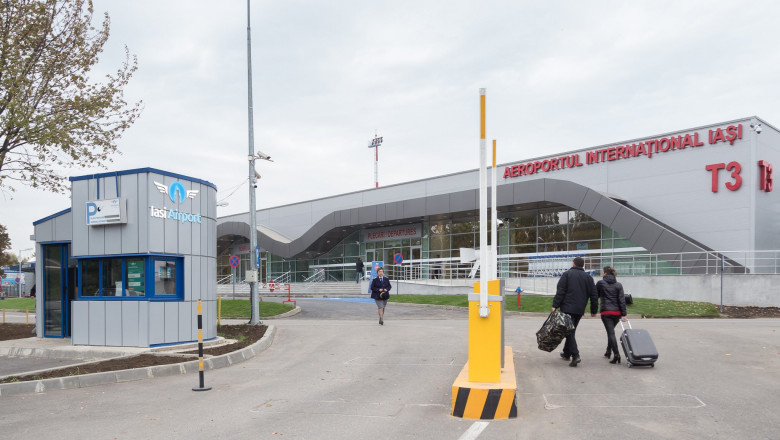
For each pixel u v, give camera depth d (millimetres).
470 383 7289
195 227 14867
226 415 7383
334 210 46844
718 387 8375
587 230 32094
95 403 8281
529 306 24391
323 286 41438
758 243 26172
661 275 25500
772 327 16797
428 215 37594
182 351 13031
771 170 26906
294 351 13688
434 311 25266
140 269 13680
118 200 13578
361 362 11680
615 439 5855
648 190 29438
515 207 34500
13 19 16203
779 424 6355
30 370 11016
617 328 16734
